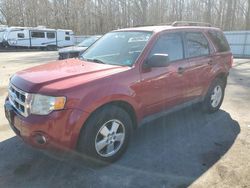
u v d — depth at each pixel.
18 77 3.78
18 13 46.03
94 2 44.34
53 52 28.98
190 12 41.97
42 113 3.23
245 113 5.99
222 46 5.86
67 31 34.38
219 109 6.23
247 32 22.12
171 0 41.97
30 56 23.17
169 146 4.35
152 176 3.54
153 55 3.93
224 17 39.81
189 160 3.93
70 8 45.16
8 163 3.80
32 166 3.73
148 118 4.28
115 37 4.80
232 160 3.93
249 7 36.31
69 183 3.38
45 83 3.35
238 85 9.07
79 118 3.29
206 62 5.25
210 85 5.54
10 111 3.65
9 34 30.34
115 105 3.72
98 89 3.45
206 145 4.39
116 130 3.78
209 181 3.43
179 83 4.63
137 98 3.91
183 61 4.73
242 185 3.35
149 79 4.05
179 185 3.35
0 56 23.16
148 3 39.91
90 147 3.49
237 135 4.79
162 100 4.37
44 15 46.50
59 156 3.77
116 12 43.22
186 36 4.93
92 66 3.99
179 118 5.54
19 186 3.32
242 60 18.27
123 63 4.07
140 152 4.14
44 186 3.32
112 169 3.69
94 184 3.36
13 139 4.54
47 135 3.20
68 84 3.33
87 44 13.30
